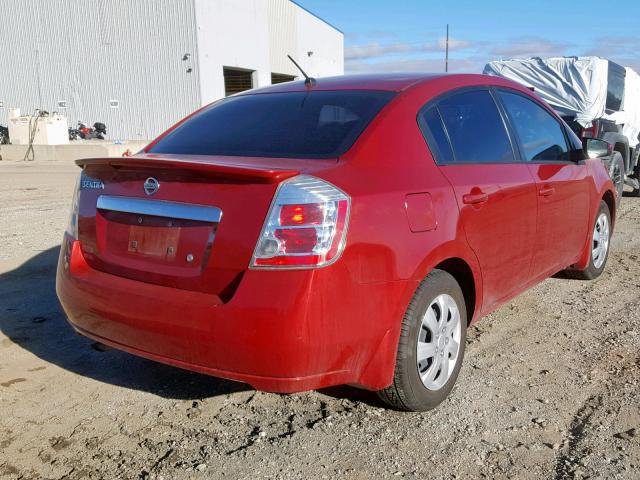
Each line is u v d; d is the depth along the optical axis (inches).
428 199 127.4
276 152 129.8
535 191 165.6
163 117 1291.8
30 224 338.0
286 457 118.0
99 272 129.5
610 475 111.7
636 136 516.7
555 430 127.1
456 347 138.9
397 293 117.9
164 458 117.7
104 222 129.3
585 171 204.1
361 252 111.5
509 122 169.5
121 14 1272.1
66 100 1339.8
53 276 232.1
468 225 136.8
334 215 108.5
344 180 114.7
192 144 143.6
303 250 105.7
